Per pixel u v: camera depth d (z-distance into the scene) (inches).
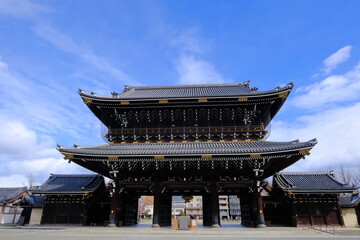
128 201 996.6
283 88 859.4
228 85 1278.3
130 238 581.0
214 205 813.9
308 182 1019.9
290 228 799.7
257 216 796.0
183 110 939.3
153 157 776.9
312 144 711.1
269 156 754.8
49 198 979.9
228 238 583.8
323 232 739.4
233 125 933.2
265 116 944.9
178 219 818.2
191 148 836.0
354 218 995.3
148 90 1272.1
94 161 838.5
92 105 964.6
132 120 971.3
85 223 965.8
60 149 777.6
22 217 1043.3
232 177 840.3
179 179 852.0
